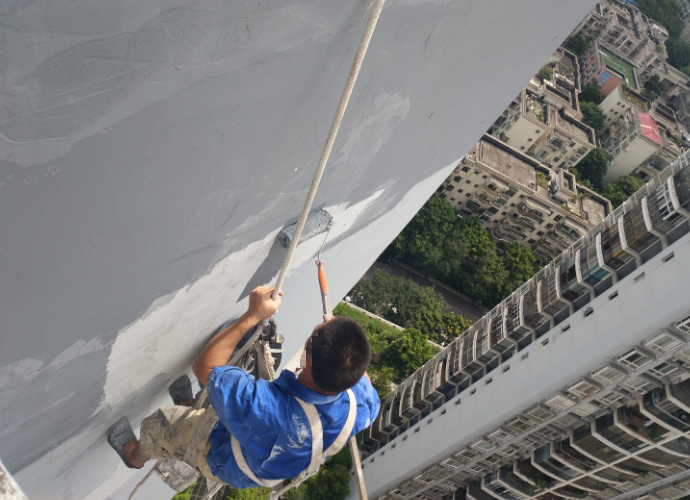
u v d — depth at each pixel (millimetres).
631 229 7699
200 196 1046
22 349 962
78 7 615
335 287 3275
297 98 1067
